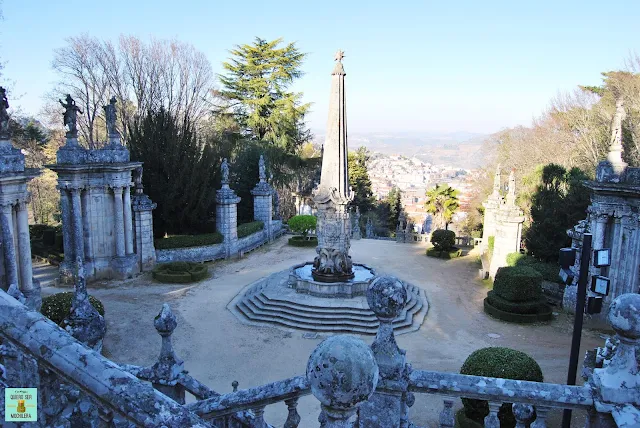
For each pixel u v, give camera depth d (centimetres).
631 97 3912
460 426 1405
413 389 622
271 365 1995
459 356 2102
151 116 4106
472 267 3800
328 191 2731
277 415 1534
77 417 375
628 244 2361
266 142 5769
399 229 5303
